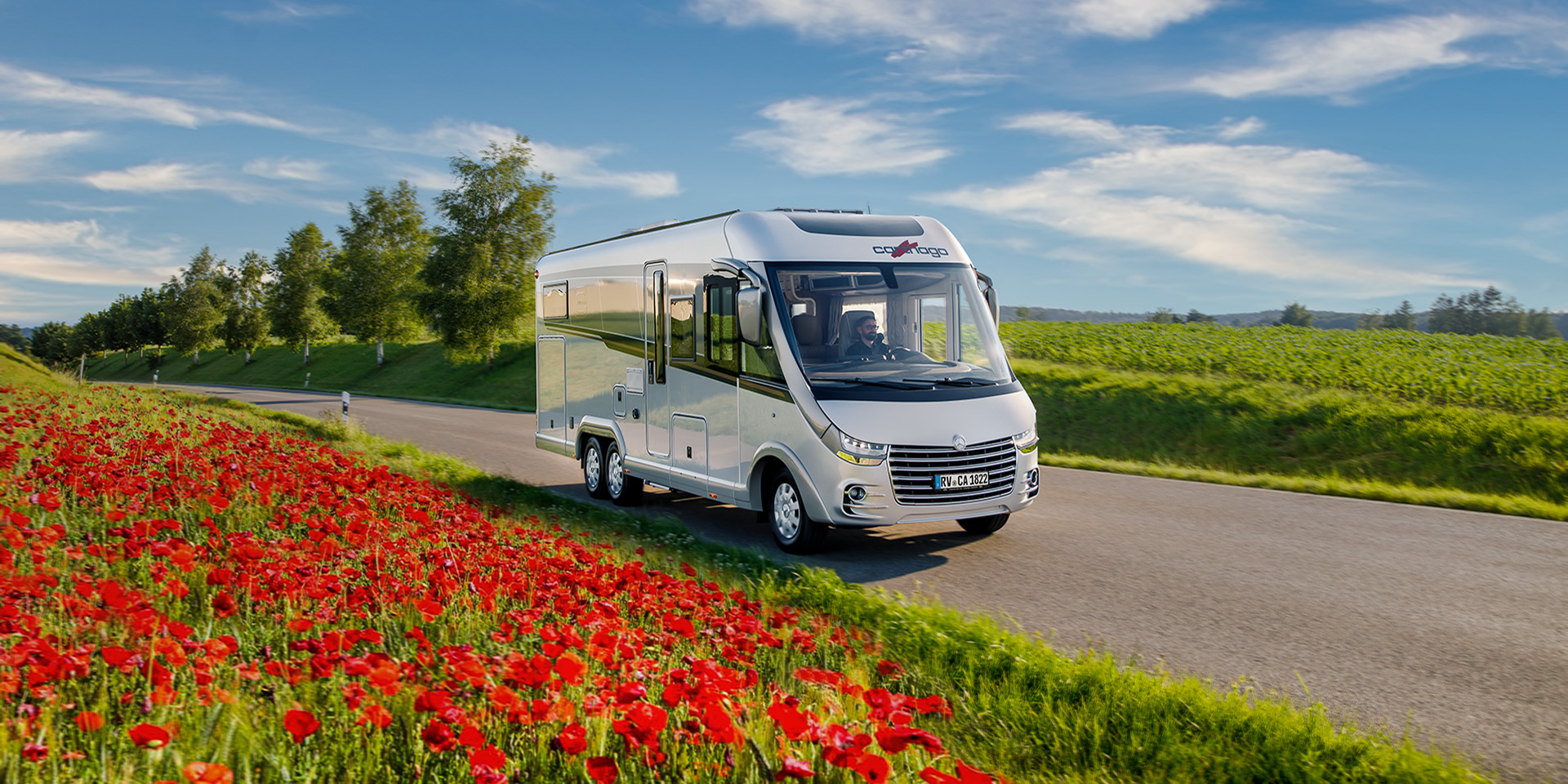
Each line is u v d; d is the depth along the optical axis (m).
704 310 9.25
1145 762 3.60
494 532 6.59
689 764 2.86
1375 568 7.70
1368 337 31.34
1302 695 4.83
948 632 5.04
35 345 135.88
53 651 2.91
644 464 10.61
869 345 8.48
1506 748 4.17
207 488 7.52
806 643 4.26
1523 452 14.10
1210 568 7.71
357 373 64.81
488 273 51.53
